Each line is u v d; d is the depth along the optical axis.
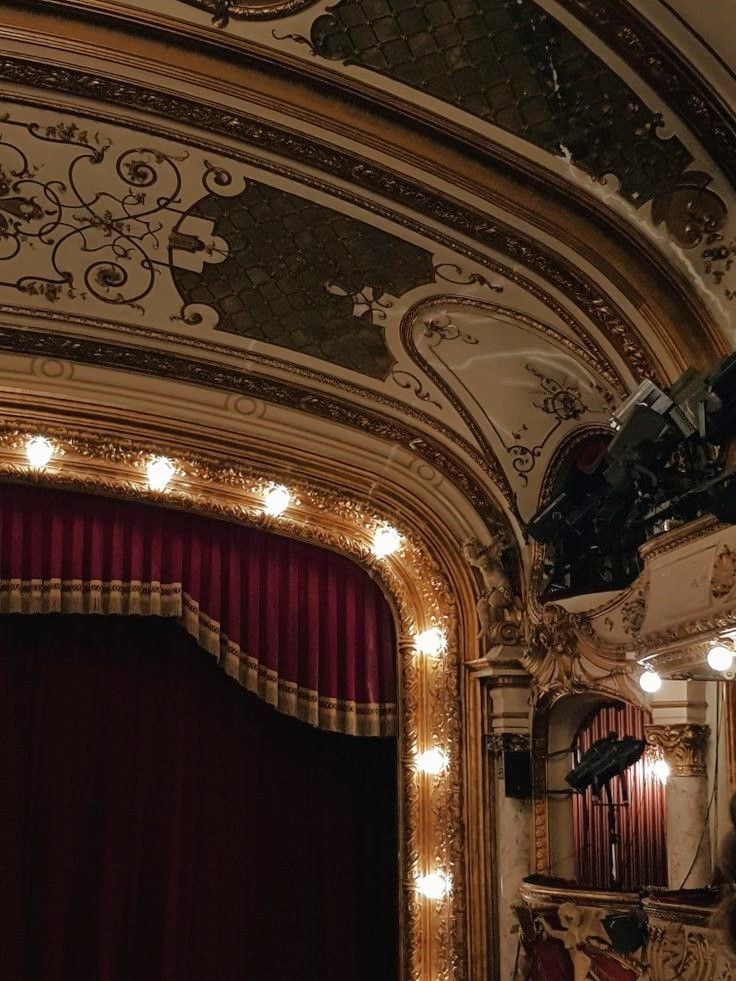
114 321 7.20
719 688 5.90
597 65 5.08
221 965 7.81
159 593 7.65
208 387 7.59
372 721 7.88
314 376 7.57
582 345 6.41
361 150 5.66
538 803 7.54
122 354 7.39
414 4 4.94
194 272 6.83
